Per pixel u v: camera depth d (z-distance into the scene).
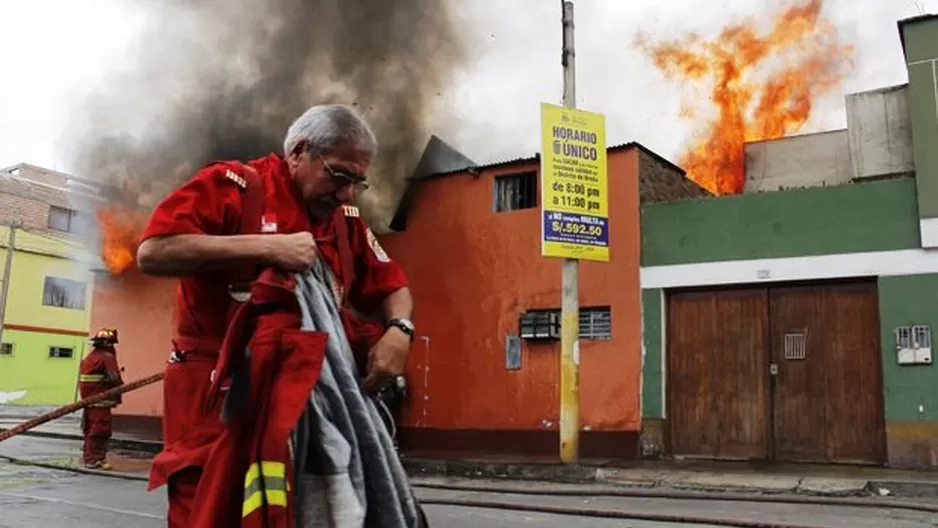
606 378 13.14
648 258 13.16
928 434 10.87
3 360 31.14
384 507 1.90
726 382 12.49
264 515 1.69
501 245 14.57
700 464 11.78
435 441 14.61
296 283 1.91
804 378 11.96
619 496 9.45
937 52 11.53
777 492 9.52
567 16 12.34
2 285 31.06
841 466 11.34
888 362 11.24
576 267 11.96
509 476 11.65
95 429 11.27
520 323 14.12
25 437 17.45
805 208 12.12
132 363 19.20
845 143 18.39
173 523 1.89
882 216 11.59
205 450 1.88
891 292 11.38
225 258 1.83
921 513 7.95
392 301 2.21
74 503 8.04
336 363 1.90
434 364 14.90
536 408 13.74
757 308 12.46
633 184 13.44
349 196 2.04
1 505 7.83
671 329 13.02
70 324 33.38
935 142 11.34
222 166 1.99
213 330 2.00
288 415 1.73
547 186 11.62
